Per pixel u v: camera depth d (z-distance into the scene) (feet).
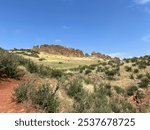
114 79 89.61
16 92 33.17
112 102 48.19
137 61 108.37
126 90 75.15
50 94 33.27
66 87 46.06
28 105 31.53
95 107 37.37
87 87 55.06
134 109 53.83
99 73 98.63
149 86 76.33
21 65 52.70
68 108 35.65
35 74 51.60
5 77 44.39
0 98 34.12
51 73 58.18
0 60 44.98
